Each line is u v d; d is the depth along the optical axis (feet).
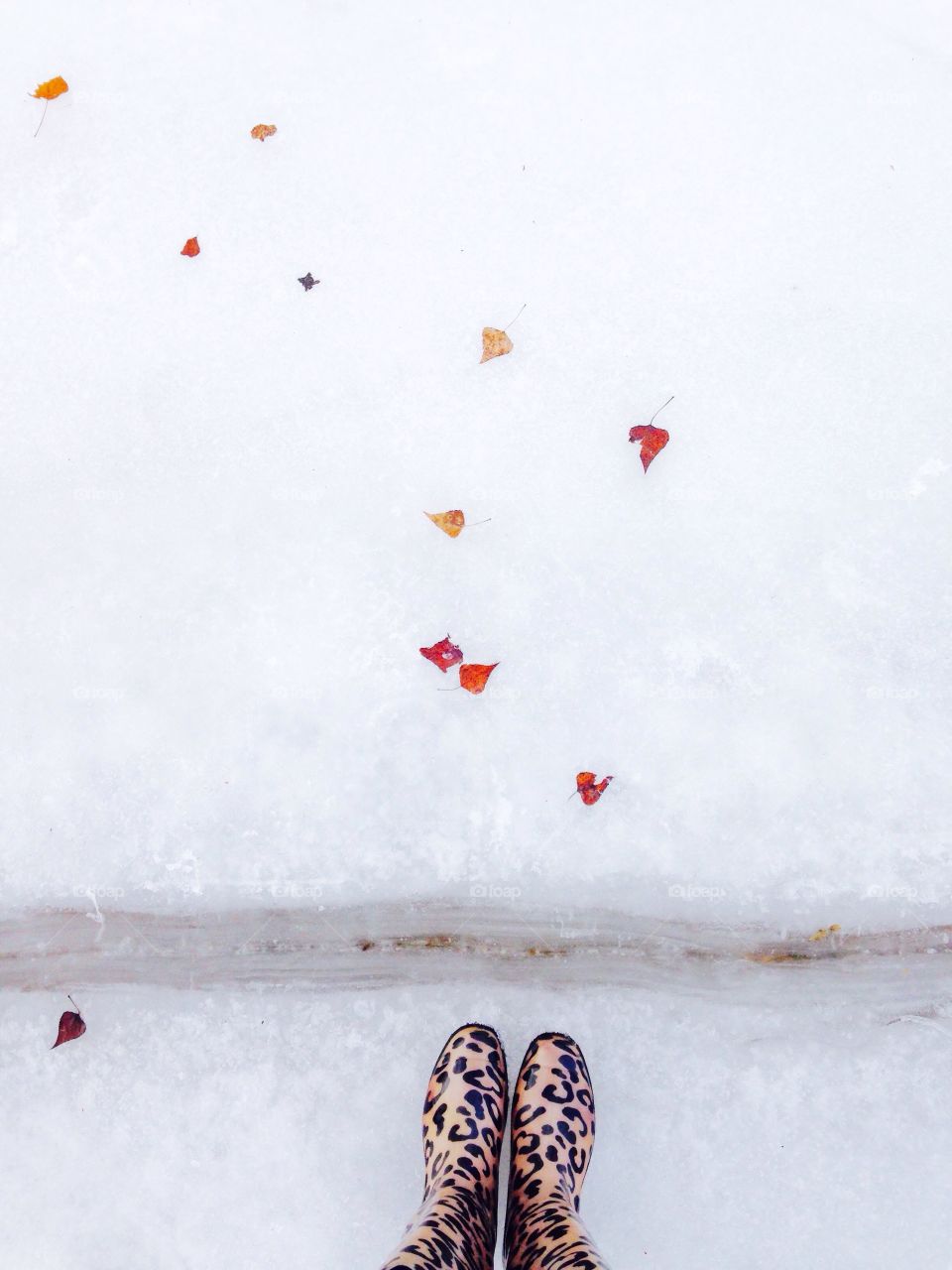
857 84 7.27
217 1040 6.64
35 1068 6.68
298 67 7.53
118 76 7.62
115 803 6.91
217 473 7.20
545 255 7.24
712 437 6.97
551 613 6.84
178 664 7.02
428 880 6.66
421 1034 6.55
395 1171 6.36
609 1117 6.34
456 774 6.73
